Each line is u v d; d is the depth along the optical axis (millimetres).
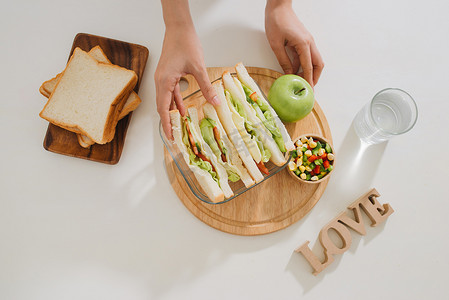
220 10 767
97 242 684
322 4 783
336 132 739
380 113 714
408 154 741
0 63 728
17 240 677
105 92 679
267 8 729
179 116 649
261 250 693
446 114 760
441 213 727
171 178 693
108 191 698
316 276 695
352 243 709
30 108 718
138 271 681
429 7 795
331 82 756
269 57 757
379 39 778
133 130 715
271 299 685
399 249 713
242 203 688
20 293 667
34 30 742
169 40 641
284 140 665
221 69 729
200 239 690
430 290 704
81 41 723
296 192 697
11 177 694
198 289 681
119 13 757
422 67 773
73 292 672
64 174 700
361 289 698
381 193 728
